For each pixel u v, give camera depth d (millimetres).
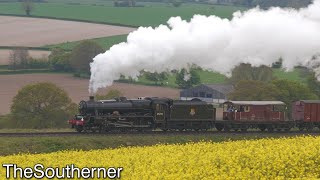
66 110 69312
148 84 106000
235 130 53406
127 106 49312
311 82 89125
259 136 47812
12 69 120750
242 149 34594
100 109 48562
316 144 36375
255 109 53219
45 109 68188
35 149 40750
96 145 42688
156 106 50000
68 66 118750
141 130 49781
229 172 29422
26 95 68188
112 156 34312
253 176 29297
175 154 34062
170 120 50531
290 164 31391
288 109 76375
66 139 42781
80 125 48062
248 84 79312
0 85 105750
